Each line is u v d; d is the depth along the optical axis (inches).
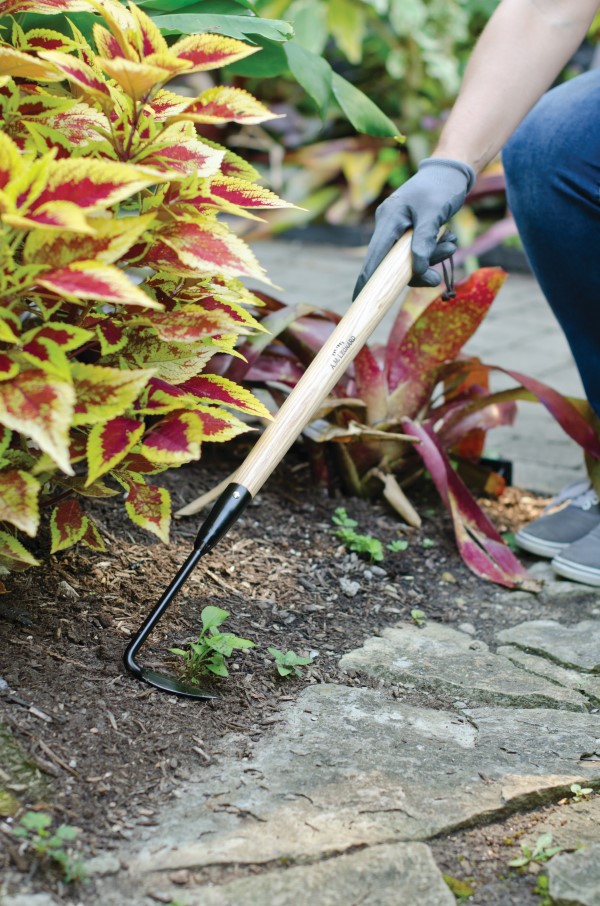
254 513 83.0
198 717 55.7
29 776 48.9
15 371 46.2
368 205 223.5
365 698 60.8
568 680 65.7
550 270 81.4
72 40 62.5
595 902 45.6
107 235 47.1
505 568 81.4
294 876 45.2
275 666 62.6
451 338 84.5
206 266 49.3
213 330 52.0
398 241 64.9
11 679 54.9
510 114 69.5
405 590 77.3
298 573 75.6
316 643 67.0
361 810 49.8
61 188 46.6
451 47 220.7
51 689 54.9
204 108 51.4
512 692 63.2
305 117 232.5
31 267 46.4
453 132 68.7
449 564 82.4
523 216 81.2
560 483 103.8
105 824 47.2
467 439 95.7
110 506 76.6
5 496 48.5
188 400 53.2
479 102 69.0
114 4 54.9
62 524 58.1
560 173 77.0
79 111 55.2
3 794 47.6
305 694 60.5
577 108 76.9
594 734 59.5
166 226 51.3
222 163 61.2
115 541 71.9
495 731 59.1
